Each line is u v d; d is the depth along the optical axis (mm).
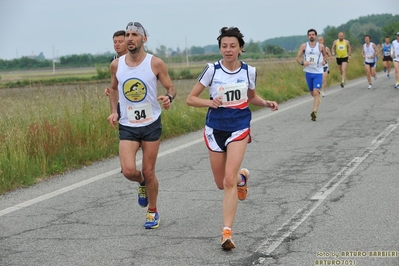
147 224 11227
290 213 11820
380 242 9922
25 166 16000
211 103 10273
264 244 10055
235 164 10109
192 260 9445
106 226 11461
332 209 11969
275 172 15578
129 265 9320
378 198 12617
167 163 17391
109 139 19703
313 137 20719
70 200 13570
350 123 23484
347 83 43562
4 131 18188
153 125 11148
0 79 70938
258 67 49406
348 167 15719
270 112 28406
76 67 143000
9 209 12914
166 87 11312
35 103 21281
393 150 17734
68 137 18328
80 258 9688
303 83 39250
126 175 11047
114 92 11633
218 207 12539
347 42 39625
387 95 33312
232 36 10242
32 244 10469
